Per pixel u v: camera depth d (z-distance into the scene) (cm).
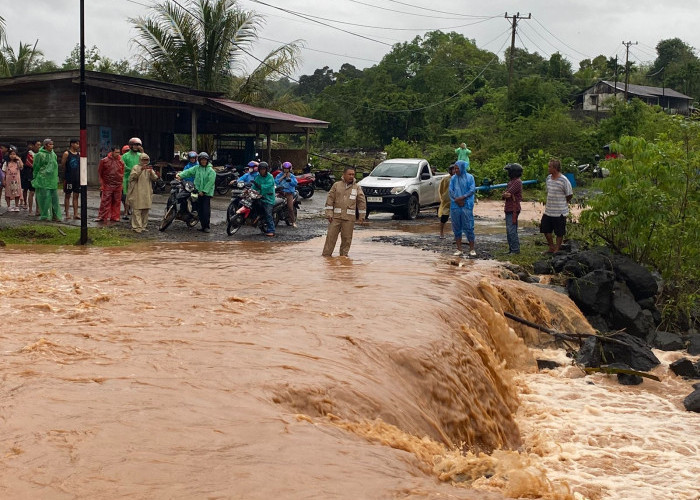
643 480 653
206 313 852
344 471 433
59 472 407
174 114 3188
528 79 5406
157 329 759
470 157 4559
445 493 418
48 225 1798
